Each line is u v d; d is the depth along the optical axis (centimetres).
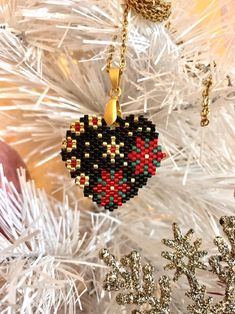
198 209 10
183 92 9
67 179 10
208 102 9
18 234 9
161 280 9
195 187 10
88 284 9
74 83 10
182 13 10
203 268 9
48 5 9
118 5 9
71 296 9
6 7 10
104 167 9
